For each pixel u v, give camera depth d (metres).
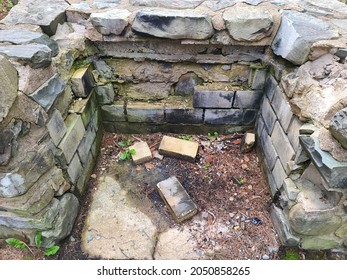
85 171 2.16
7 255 1.77
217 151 2.49
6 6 2.70
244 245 1.88
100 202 2.12
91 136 2.26
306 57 1.76
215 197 2.15
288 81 1.78
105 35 2.00
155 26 1.91
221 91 2.28
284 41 1.84
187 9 2.02
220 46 2.09
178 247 1.87
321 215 1.58
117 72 2.29
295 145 1.71
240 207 2.09
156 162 2.40
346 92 1.46
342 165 1.33
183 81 2.36
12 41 1.58
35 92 1.47
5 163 1.32
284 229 1.82
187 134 2.63
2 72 1.25
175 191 2.08
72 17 2.09
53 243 1.79
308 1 2.22
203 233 1.94
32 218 1.61
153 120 2.51
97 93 2.33
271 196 2.10
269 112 2.14
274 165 2.03
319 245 1.82
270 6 2.09
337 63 1.66
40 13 1.98
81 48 2.01
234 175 2.30
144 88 2.40
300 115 1.66
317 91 1.60
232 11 1.98
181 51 2.13
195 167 2.36
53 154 1.67
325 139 1.39
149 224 1.99
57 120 1.71
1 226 1.73
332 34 1.74
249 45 2.03
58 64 1.78
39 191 1.57
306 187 1.67
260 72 2.18
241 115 2.46
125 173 2.32
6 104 1.26
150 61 2.22
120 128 2.60
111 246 1.87
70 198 1.90
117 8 2.09
